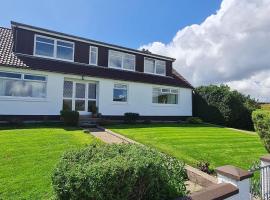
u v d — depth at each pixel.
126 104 20.50
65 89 18.00
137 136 12.38
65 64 18.34
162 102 23.20
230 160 8.56
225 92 23.25
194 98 26.17
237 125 23.36
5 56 15.91
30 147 8.73
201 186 6.64
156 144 10.52
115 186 3.49
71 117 15.50
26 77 16.03
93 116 18.30
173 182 4.44
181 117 24.44
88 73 18.58
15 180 5.83
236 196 4.33
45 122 16.05
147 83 21.81
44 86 16.73
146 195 3.97
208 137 13.21
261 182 5.92
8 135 10.71
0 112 15.05
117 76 20.28
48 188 5.46
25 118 15.85
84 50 19.73
